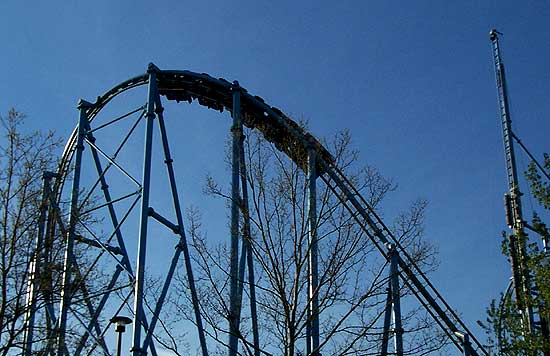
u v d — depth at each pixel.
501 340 27.30
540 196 27.53
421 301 35.56
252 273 31.75
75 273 23.73
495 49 36.72
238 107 36.41
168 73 36.97
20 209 22.39
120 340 28.77
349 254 22.25
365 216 33.19
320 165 32.78
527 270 27.06
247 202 29.78
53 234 23.41
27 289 22.19
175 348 21.81
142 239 31.59
